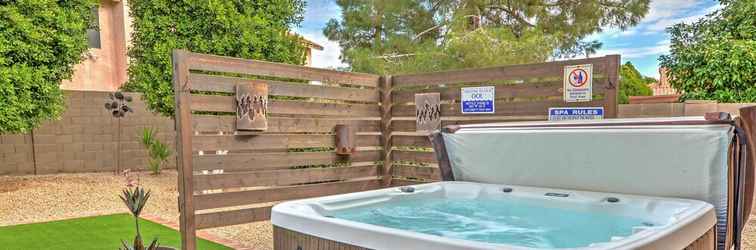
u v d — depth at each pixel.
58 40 5.90
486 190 3.70
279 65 4.49
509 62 6.50
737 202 2.66
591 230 2.87
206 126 3.99
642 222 2.78
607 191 3.17
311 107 4.79
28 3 5.56
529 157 3.49
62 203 5.75
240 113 4.18
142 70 6.31
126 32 10.45
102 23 10.38
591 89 4.01
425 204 3.71
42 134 7.83
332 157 5.01
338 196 3.29
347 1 8.90
